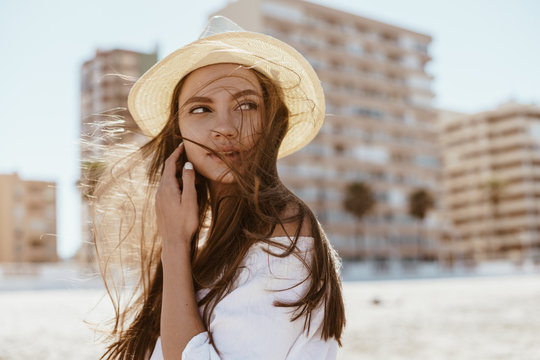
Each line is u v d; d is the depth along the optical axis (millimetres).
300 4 63750
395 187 68875
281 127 1432
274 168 1331
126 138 1589
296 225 1199
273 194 1233
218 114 1316
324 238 1233
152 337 1437
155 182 1542
